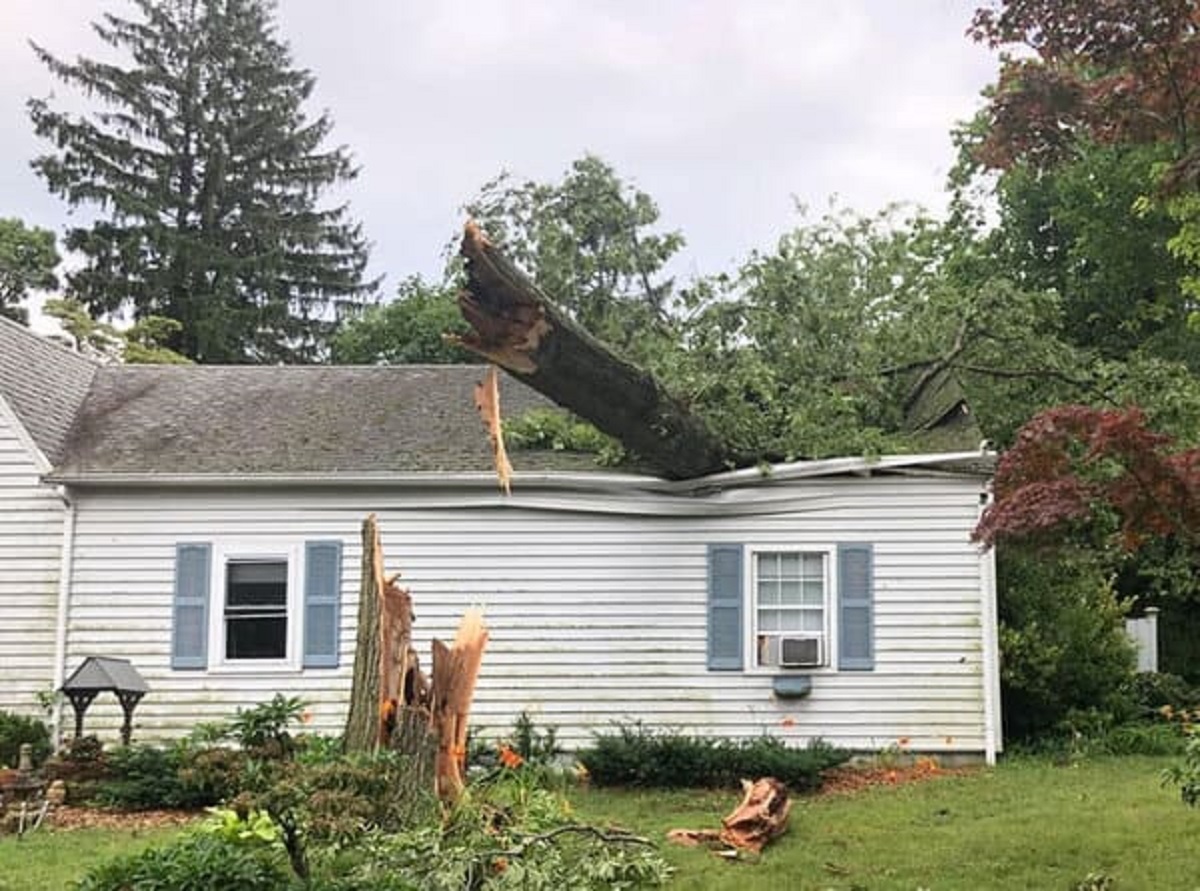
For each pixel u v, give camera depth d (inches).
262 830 289.7
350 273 1499.8
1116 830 357.4
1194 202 354.3
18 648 535.5
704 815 405.1
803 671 525.7
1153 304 899.4
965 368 582.6
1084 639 554.6
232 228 1432.1
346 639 536.1
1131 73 338.6
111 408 612.4
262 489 544.4
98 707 530.6
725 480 531.5
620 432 466.6
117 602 538.0
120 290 1337.4
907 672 521.7
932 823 381.4
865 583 527.5
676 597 534.3
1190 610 801.6
